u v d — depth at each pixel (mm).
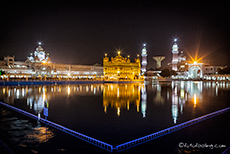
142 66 116000
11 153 7074
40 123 11445
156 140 8609
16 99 21844
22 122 11648
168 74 123188
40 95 26266
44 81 57219
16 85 49250
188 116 13156
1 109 15820
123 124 11172
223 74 93812
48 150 7570
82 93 29406
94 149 7668
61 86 47281
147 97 24094
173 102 19672
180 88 40875
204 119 12367
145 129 10211
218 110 15219
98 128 10398
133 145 8047
